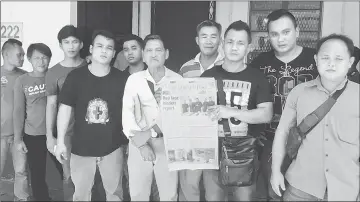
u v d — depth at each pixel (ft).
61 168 10.55
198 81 8.45
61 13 11.75
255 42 14.33
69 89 9.09
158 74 8.91
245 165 8.11
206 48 9.73
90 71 9.18
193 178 8.82
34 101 10.41
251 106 8.38
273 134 9.00
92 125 9.05
